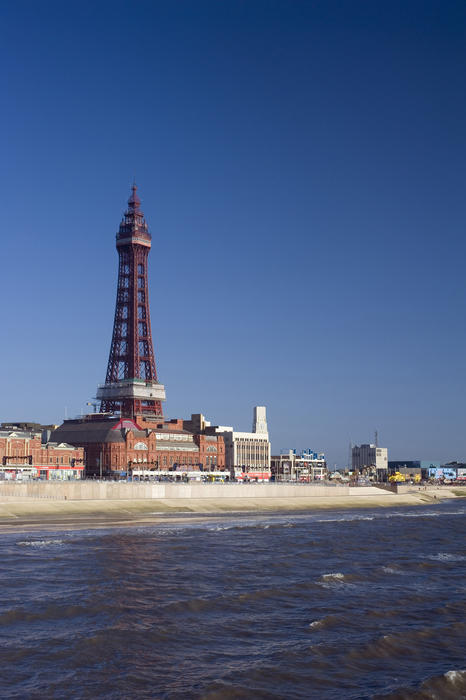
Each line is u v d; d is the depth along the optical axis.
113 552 93.38
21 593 65.62
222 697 41.66
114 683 43.28
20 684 42.66
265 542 108.69
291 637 53.16
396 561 90.44
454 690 43.19
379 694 42.25
